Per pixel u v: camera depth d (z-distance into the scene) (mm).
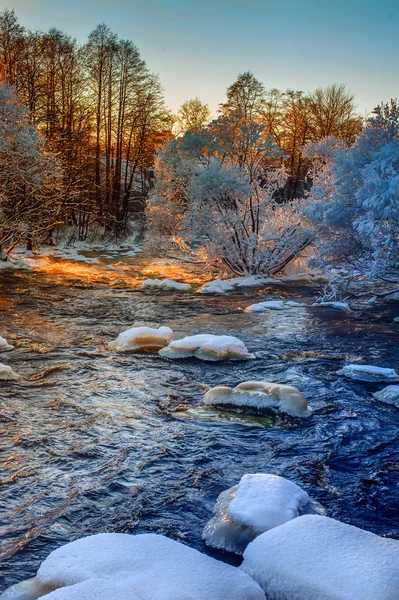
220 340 9703
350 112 44375
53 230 34594
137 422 6648
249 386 7414
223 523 4258
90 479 5219
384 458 5809
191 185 19781
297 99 43969
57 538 4270
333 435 6367
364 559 3270
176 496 4918
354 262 17125
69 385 7992
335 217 15914
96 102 39688
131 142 43125
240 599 3049
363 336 11516
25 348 10031
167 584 3123
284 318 13461
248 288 18719
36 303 14820
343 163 15906
